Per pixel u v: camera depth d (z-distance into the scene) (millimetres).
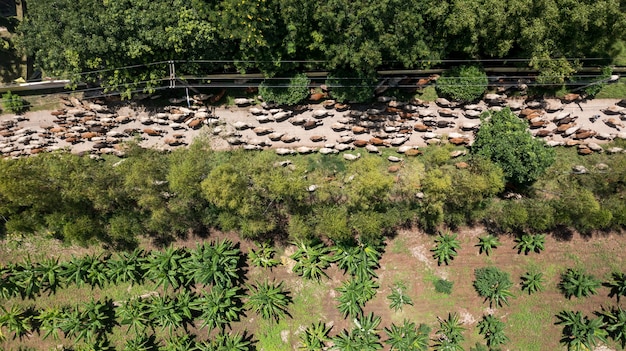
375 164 27641
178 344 29422
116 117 30297
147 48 25547
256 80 29500
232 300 30266
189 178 26641
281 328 30812
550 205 29422
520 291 30969
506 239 30969
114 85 27250
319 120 30609
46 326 29312
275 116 30156
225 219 28672
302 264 30078
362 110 30391
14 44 29016
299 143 30734
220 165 27172
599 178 29719
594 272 31062
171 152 30516
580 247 31031
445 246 30312
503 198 30688
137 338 29531
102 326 30156
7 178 25844
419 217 30797
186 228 30531
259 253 30453
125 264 29422
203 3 25109
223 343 29703
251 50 26453
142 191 27547
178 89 29844
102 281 30234
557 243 31078
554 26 25703
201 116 30031
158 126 30484
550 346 30875
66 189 27016
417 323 30891
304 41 26266
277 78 28656
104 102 30156
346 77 28266
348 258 29594
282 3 24188
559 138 30875
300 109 30406
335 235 28297
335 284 30859
